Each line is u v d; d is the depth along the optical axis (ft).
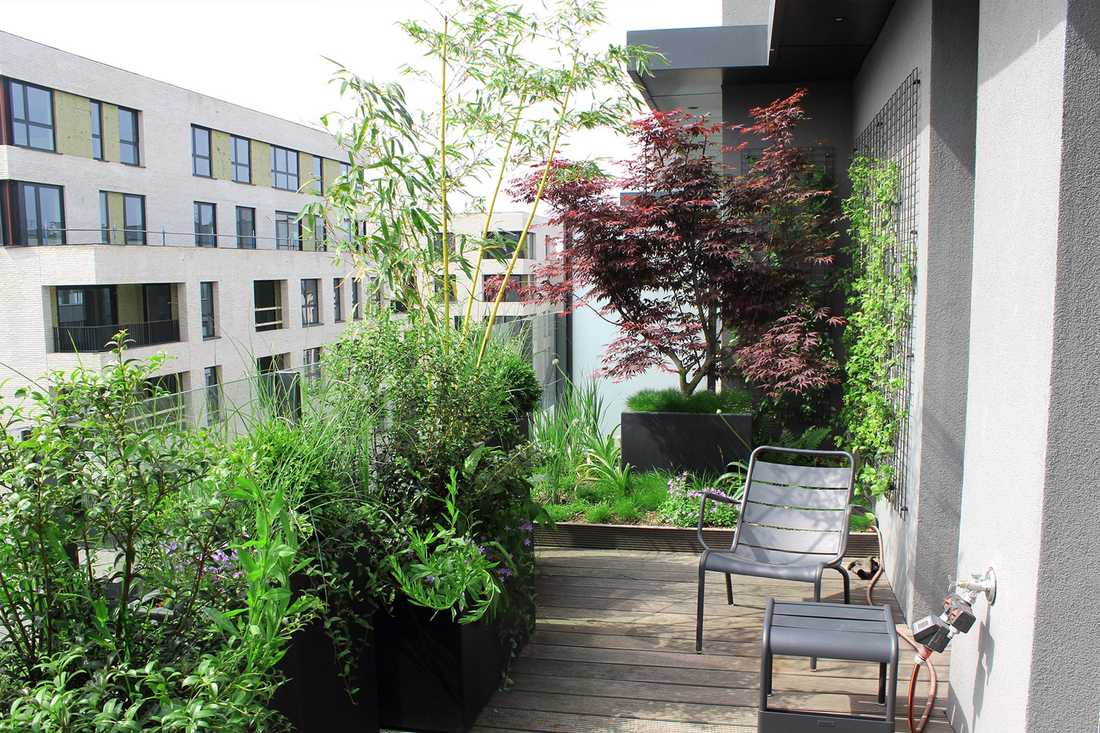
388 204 11.97
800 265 21.24
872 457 16.37
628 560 16.94
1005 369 8.84
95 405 6.15
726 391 21.39
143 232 57.62
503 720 10.73
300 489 8.67
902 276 14.24
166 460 6.39
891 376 15.35
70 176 52.24
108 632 6.40
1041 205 7.82
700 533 13.51
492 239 15.49
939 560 13.16
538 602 14.71
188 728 5.49
